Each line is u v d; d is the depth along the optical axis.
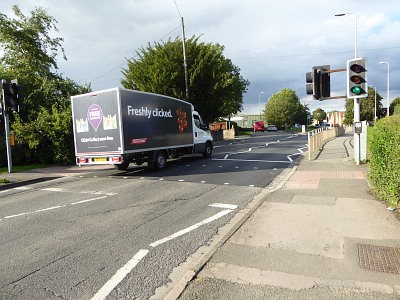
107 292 3.63
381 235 4.81
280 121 84.81
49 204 8.05
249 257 4.25
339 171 10.66
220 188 9.19
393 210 5.96
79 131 12.56
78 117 12.55
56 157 16.67
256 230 5.27
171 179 11.01
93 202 8.01
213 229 5.65
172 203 7.61
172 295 3.38
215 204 7.39
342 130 44.72
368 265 3.89
